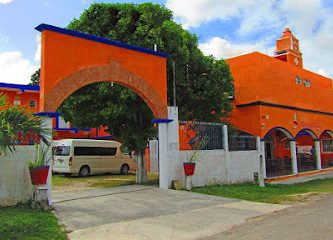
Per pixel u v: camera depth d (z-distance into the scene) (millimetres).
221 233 7512
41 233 7211
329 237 6672
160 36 14594
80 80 11367
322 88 27031
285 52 24844
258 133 19578
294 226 7777
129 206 10422
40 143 9984
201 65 17500
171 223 8516
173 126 14320
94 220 8664
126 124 15570
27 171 10086
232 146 17125
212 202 11445
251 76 20125
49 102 10484
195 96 17281
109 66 12258
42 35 10758
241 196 12953
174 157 14203
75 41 11375
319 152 25703
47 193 9773
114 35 14594
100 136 28234
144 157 16234
